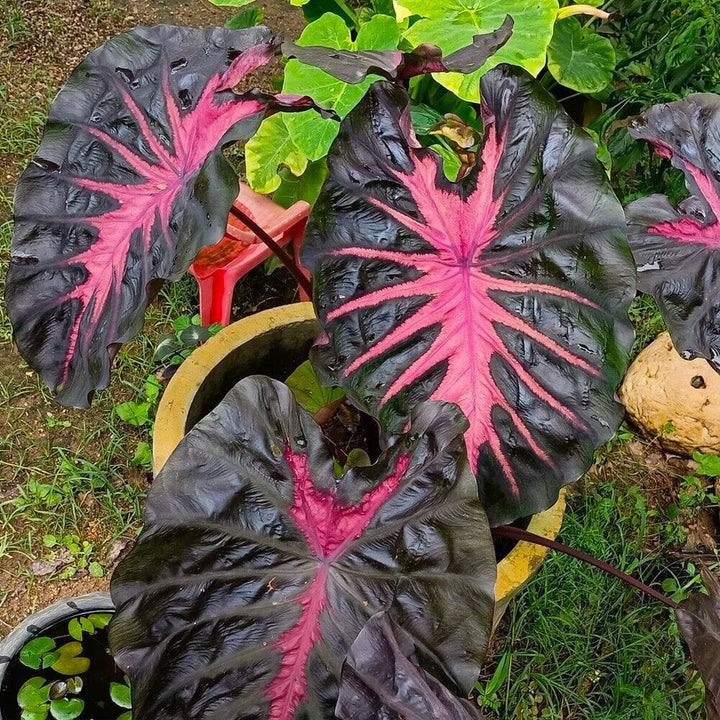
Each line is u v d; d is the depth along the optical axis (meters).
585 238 0.72
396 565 0.61
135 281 0.73
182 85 0.75
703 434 1.41
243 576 0.62
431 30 1.04
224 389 1.04
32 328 0.77
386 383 0.73
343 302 0.72
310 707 0.60
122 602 0.58
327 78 1.12
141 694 0.57
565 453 0.73
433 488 0.62
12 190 1.62
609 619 1.25
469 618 0.59
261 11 1.50
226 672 0.60
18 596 1.18
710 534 1.41
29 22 1.94
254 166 1.31
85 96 0.79
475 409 0.73
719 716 0.71
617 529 1.35
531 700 1.15
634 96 1.53
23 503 1.25
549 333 0.73
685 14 1.59
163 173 0.77
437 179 0.72
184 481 0.62
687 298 0.82
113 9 2.04
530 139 0.72
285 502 0.63
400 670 0.51
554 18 1.04
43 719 0.95
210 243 0.62
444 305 0.74
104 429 1.36
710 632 0.75
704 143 0.87
